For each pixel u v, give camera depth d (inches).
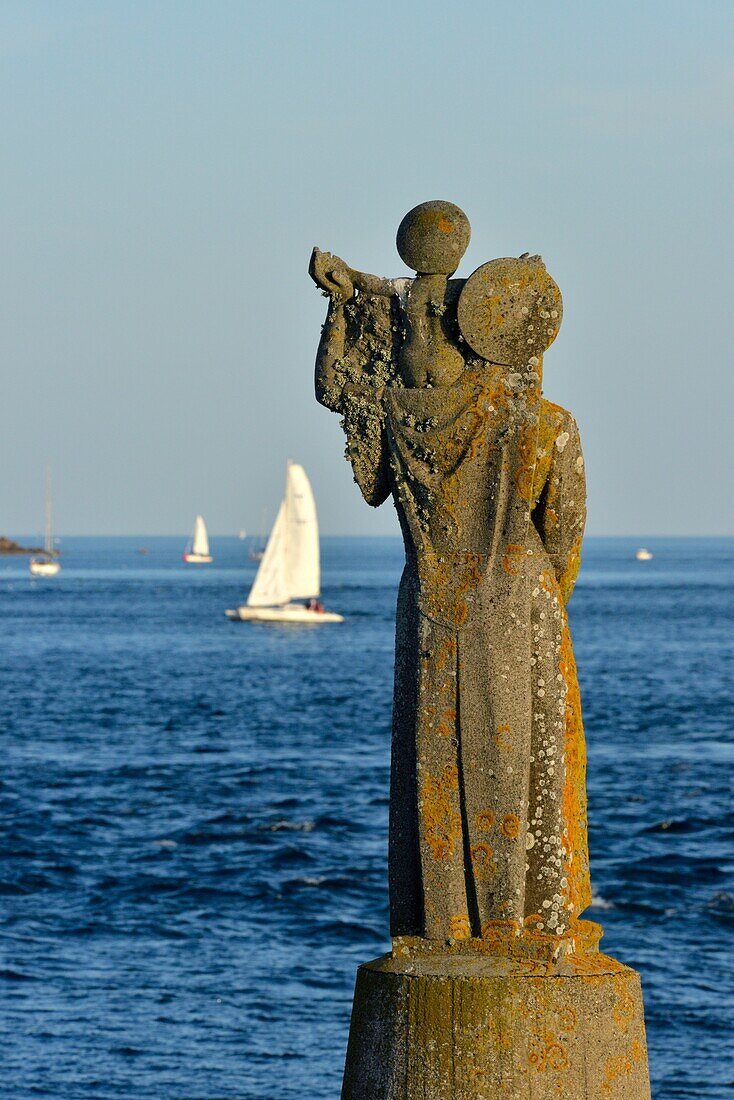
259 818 5841.5
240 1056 3048.7
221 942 3981.3
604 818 5782.5
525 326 936.9
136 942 3969.0
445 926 924.0
